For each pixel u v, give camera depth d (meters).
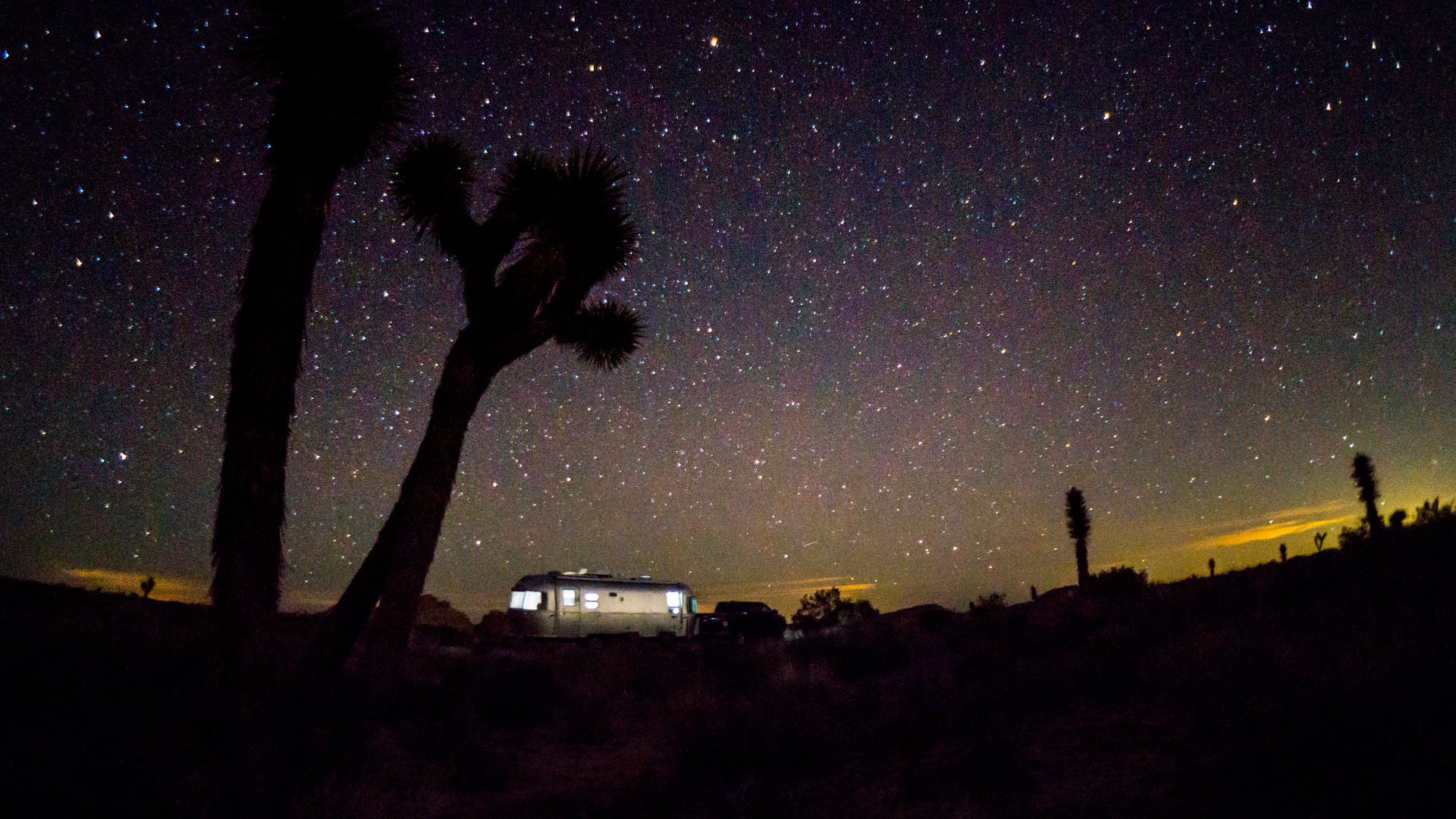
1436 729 4.34
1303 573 14.00
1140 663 8.42
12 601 14.12
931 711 7.22
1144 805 4.24
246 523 4.42
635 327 7.82
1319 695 4.99
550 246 6.34
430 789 5.91
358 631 5.42
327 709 5.37
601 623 21.14
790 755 6.48
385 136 5.42
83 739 5.55
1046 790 4.84
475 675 11.23
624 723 9.47
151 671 8.57
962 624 17.75
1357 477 34.53
